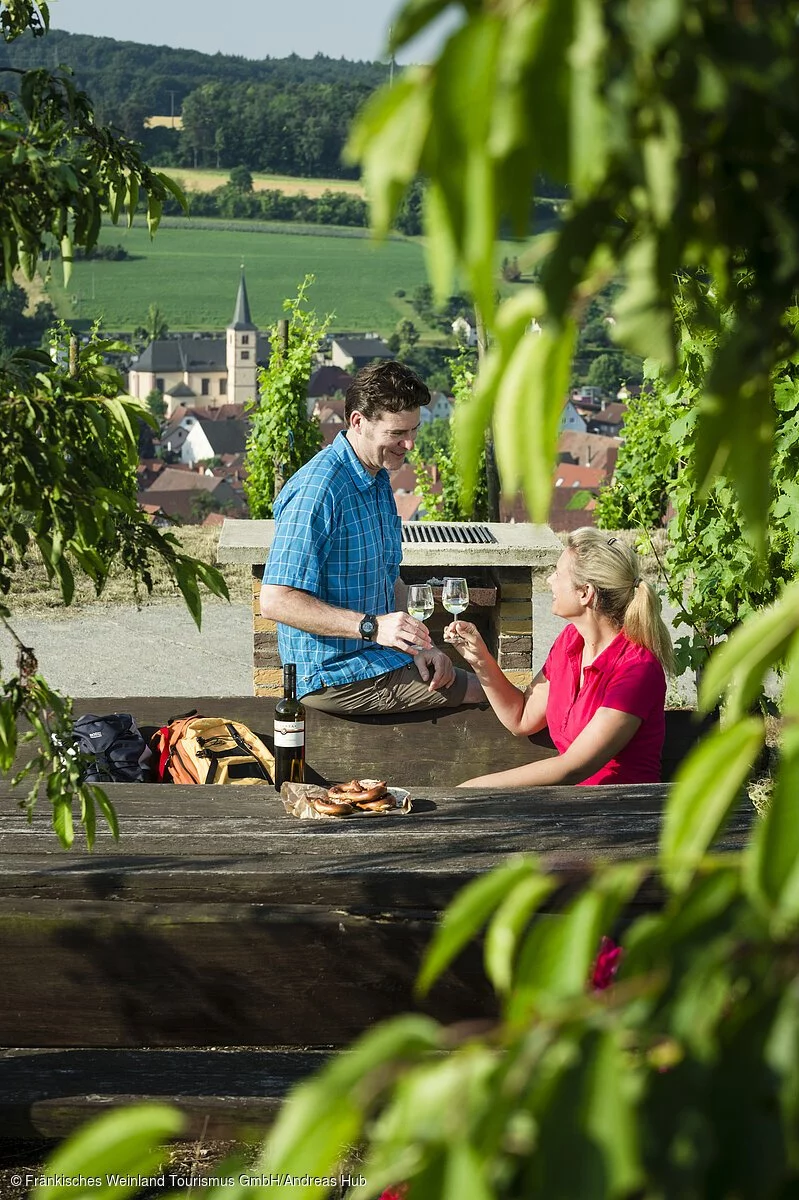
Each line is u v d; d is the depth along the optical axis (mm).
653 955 665
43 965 2701
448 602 4395
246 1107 2648
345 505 4309
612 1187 555
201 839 2955
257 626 6148
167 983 2717
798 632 752
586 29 554
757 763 4262
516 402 726
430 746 4383
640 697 3734
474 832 3006
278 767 3479
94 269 114500
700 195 657
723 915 664
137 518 2031
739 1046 627
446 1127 615
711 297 2680
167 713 4586
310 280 13281
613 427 70625
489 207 580
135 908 2723
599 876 725
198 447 105938
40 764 2084
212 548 12555
